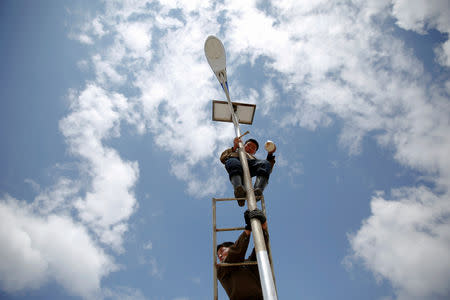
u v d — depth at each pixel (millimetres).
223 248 5152
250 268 4664
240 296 4367
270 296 3330
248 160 5453
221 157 5465
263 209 4703
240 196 4746
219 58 6285
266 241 4332
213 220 4566
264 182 5039
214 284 4078
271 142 5645
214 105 7164
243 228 4449
